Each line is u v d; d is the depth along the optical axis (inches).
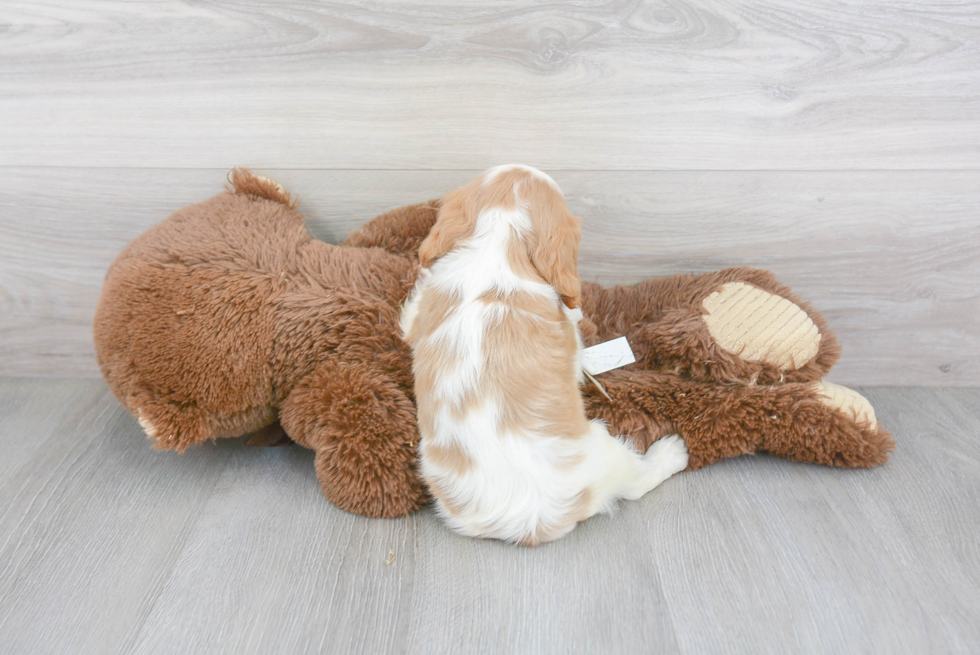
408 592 43.7
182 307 50.1
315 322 51.3
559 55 53.6
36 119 56.3
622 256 62.0
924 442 58.5
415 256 56.8
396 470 49.0
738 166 57.7
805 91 54.7
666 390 54.8
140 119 56.4
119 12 52.3
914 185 57.8
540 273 47.8
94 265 62.5
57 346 66.1
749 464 55.8
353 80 54.7
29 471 54.4
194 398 50.2
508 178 48.8
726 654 39.7
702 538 48.0
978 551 47.1
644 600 43.1
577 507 46.7
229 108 55.9
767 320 55.7
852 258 61.2
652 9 51.9
